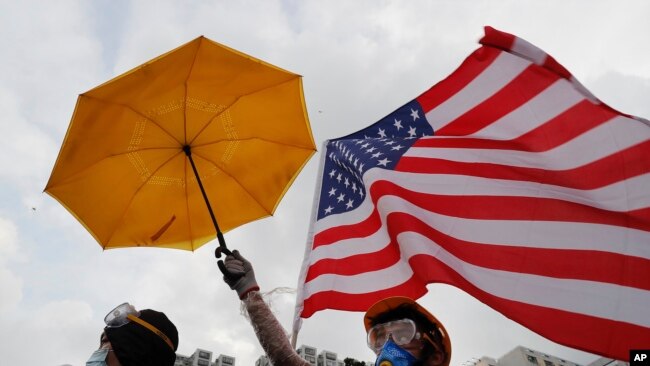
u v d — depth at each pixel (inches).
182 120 179.2
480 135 216.2
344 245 215.0
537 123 207.2
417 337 130.2
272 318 142.9
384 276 198.7
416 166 213.8
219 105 181.2
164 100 172.9
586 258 176.2
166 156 183.0
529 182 198.1
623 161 186.4
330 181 243.0
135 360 120.9
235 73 174.4
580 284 171.2
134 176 179.0
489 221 191.9
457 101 229.9
